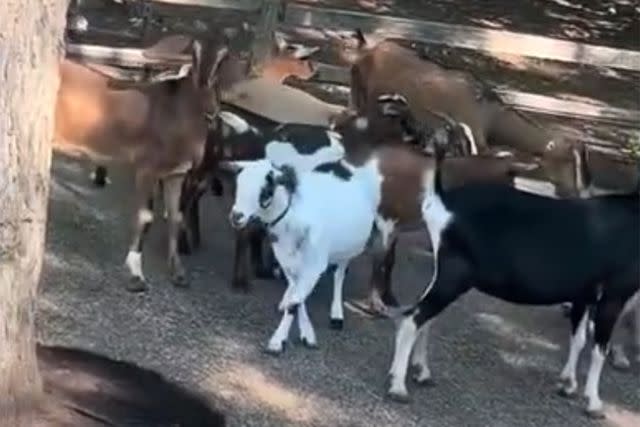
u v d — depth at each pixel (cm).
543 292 690
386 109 805
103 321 730
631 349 789
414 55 1031
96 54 1110
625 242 691
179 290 790
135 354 693
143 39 1210
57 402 591
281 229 712
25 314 550
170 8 1328
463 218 678
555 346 799
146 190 786
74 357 659
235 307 779
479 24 1650
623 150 1100
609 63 1086
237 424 639
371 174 761
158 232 872
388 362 736
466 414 693
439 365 749
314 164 751
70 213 880
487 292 695
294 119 880
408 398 692
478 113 972
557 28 1692
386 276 798
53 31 535
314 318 785
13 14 512
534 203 690
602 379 763
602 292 699
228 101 875
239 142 802
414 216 784
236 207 704
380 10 1628
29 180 535
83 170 955
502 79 1380
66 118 805
